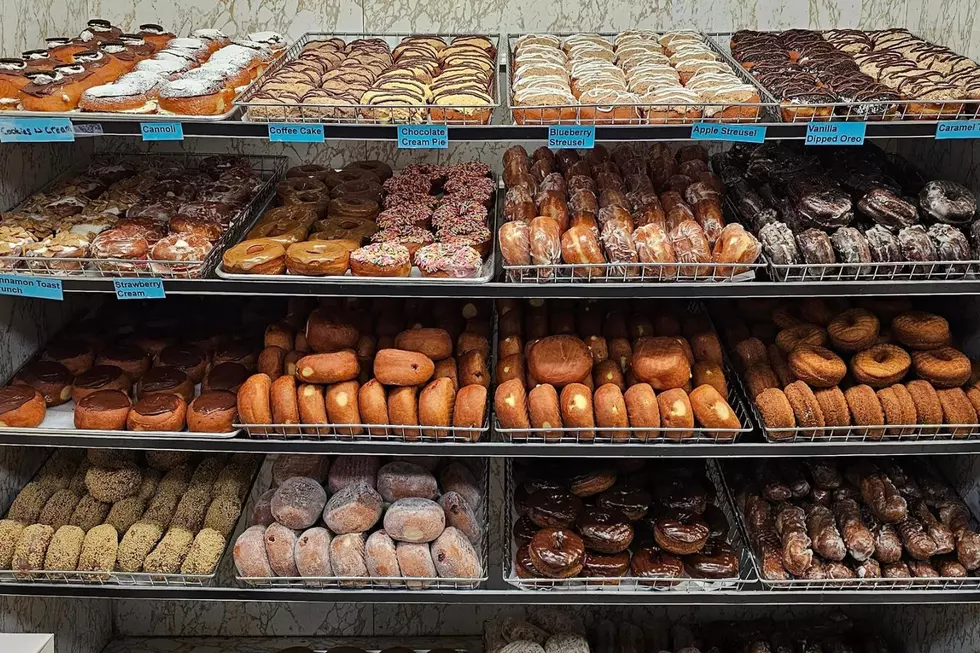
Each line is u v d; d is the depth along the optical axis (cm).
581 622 290
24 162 268
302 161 312
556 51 265
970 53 255
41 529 251
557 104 222
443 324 265
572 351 243
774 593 243
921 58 250
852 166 258
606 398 233
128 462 270
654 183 277
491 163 312
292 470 267
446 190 280
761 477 267
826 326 262
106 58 242
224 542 254
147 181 275
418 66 251
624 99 222
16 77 228
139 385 254
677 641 294
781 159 264
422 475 256
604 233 231
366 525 246
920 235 225
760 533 255
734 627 307
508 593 243
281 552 241
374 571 240
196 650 320
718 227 238
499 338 268
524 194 254
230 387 250
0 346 258
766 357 260
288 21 293
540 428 232
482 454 237
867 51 266
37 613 274
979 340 258
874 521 254
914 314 254
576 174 273
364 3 290
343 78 240
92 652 311
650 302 282
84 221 249
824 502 262
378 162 300
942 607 273
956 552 248
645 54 260
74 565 247
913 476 268
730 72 241
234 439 239
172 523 259
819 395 239
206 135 217
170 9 290
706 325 271
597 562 244
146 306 289
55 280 227
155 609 324
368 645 320
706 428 233
